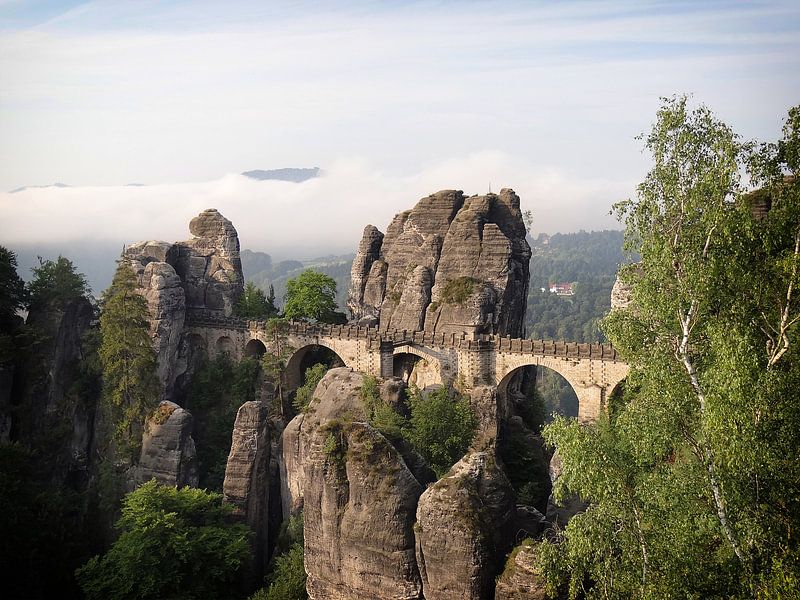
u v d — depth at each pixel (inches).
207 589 2608.3
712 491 1346.0
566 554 1504.7
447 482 1884.8
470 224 3742.6
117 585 2544.3
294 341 3868.1
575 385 3134.8
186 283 4375.0
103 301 3673.7
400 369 3676.2
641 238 1501.0
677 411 1418.6
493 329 3580.2
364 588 2009.1
